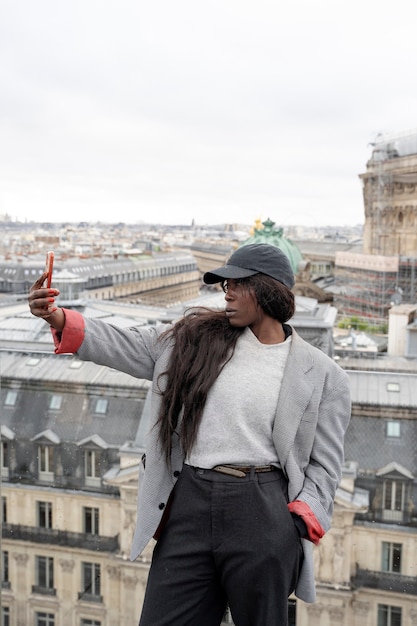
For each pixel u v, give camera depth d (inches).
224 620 235.5
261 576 156.0
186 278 3068.4
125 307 1146.7
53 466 277.6
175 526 163.9
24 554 276.2
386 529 252.5
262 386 163.6
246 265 167.2
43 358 299.1
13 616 277.9
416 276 2326.5
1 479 266.5
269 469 162.1
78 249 2425.0
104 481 275.3
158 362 172.4
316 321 675.4
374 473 261.6
